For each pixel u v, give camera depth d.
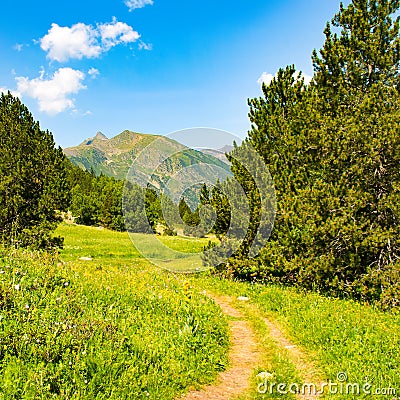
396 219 15.99
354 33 17.84
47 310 8.93
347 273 16.91
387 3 17.41
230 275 21.33
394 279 15.15
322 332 11.21
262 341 11.28
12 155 23.09
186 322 10.70
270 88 20.72
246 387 8.22
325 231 16.23
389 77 17.48
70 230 52.19
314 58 18.73
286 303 15.18
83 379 6.85
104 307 10.74
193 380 8.15
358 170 15.84
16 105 24.11
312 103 17.98
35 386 6.26
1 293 8.82
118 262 28.61
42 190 23.94
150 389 7.21
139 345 8.65
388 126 15.28
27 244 22.89
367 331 11.10
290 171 18.72
